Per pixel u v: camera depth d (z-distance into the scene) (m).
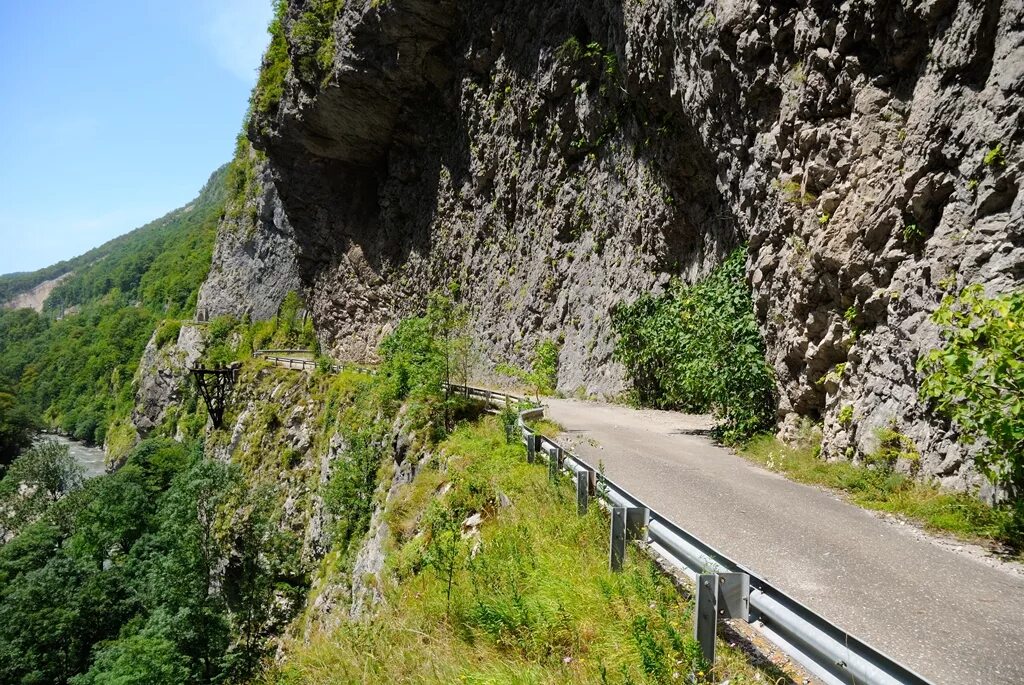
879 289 8.77
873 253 9.01
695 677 3.81
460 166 33.25
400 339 20.44
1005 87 6.80
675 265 19.48
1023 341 5.48
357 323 44.88
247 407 42.06
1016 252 6.35
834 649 3.15
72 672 25.56
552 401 21.66
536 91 26.33
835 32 10.30
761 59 12.22
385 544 11.92
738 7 12.52
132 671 19.64
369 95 35.47
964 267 7.01
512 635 5.17
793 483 8.63
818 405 10.37
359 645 6.33
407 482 15.37
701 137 15.41
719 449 11.49
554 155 26.34
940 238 7.61
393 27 31.11
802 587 5.00
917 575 5.25
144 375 79.38
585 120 24.00
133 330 112.38
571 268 25.16
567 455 8.43
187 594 23.42
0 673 24.56
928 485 7.18
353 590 15.13
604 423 15.09
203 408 58.41
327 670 6.14
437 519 9.16
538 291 26.91
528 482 8.80
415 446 16.11
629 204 21.75
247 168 70.12
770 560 5.59
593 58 22.97
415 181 38.50
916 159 8.22
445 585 6.54
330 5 36.19
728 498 7.74
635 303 19.55
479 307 31.41
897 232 8.53
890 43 9.34
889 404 8.26
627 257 21.77
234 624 22.44
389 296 41.22
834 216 9.83
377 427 20.42
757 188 12.48
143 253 173.75
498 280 30.16
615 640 4.51
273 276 62.84
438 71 32.84
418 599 6.84
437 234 35.59
